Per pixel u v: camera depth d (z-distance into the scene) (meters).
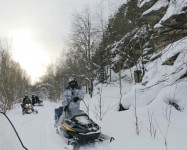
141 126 5.38
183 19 7.51
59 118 6.25
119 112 7.60
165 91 6.79
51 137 5.88
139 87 8.70
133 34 16.97
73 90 5.87
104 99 14.47
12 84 14.79
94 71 22.97
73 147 4.67
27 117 10.49
